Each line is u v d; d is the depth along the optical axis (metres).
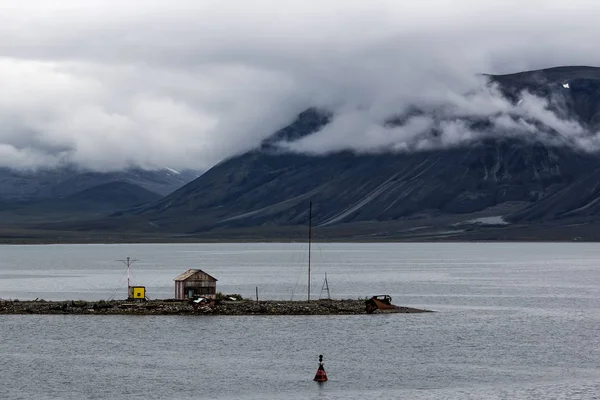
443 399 152.62
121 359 185.62
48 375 170.50
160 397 154.38
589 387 160.38
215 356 189.12
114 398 153.25
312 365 180.12
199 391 158.25
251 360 185.00
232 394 156.38
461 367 178.00
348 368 177.00
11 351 194.38
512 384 163.00
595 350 196.75
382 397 154.12
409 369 176.25
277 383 164.50
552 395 154.62
